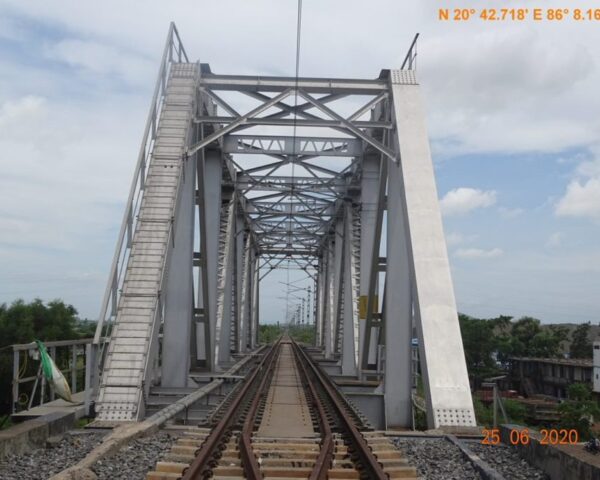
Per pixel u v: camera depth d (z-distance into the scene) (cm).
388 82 1680
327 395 1581
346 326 2638
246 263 4284
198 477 671
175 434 985
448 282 1278
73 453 809
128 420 1115
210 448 784
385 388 1628
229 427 1011
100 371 1255
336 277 3503
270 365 2722
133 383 1176
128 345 1229
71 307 3297
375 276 2003
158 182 1460
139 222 1397
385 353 1653
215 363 2212
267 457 796
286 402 1509
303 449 852
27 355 1387
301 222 4419
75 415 1078
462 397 1141
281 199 3738
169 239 1380
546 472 748
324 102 1755
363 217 2316
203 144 1566
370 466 707
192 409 1364
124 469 736
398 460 767
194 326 2059
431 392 1147
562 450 707
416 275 1286
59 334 2991
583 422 2767
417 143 1495
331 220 3706
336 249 3512
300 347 4962
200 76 1695
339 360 3127
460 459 851
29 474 688
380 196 1842
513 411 2933
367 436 937
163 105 1598
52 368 1257
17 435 781
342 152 2308
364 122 1652
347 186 2767
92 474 685
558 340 4538
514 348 4341
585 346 4828
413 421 1606
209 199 2202
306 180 2977
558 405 3033
